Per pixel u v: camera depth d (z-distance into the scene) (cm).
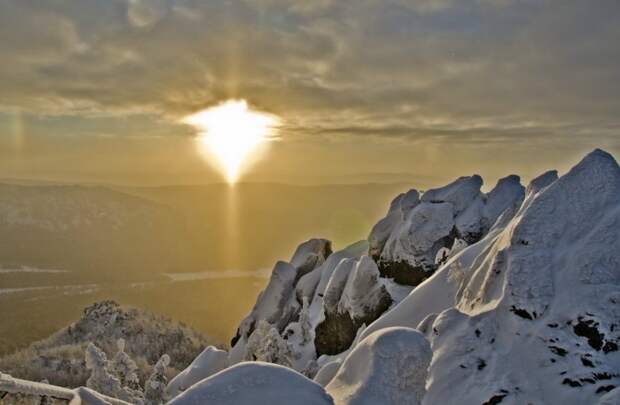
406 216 3809
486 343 1653
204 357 4312
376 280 3275
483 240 2384
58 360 7431
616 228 1673
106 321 10269
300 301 4503
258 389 720
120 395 2684
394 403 845
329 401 733
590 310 1521
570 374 1438
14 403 1331
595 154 1888
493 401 1461
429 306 2305
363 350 916
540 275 1684
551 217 1816
